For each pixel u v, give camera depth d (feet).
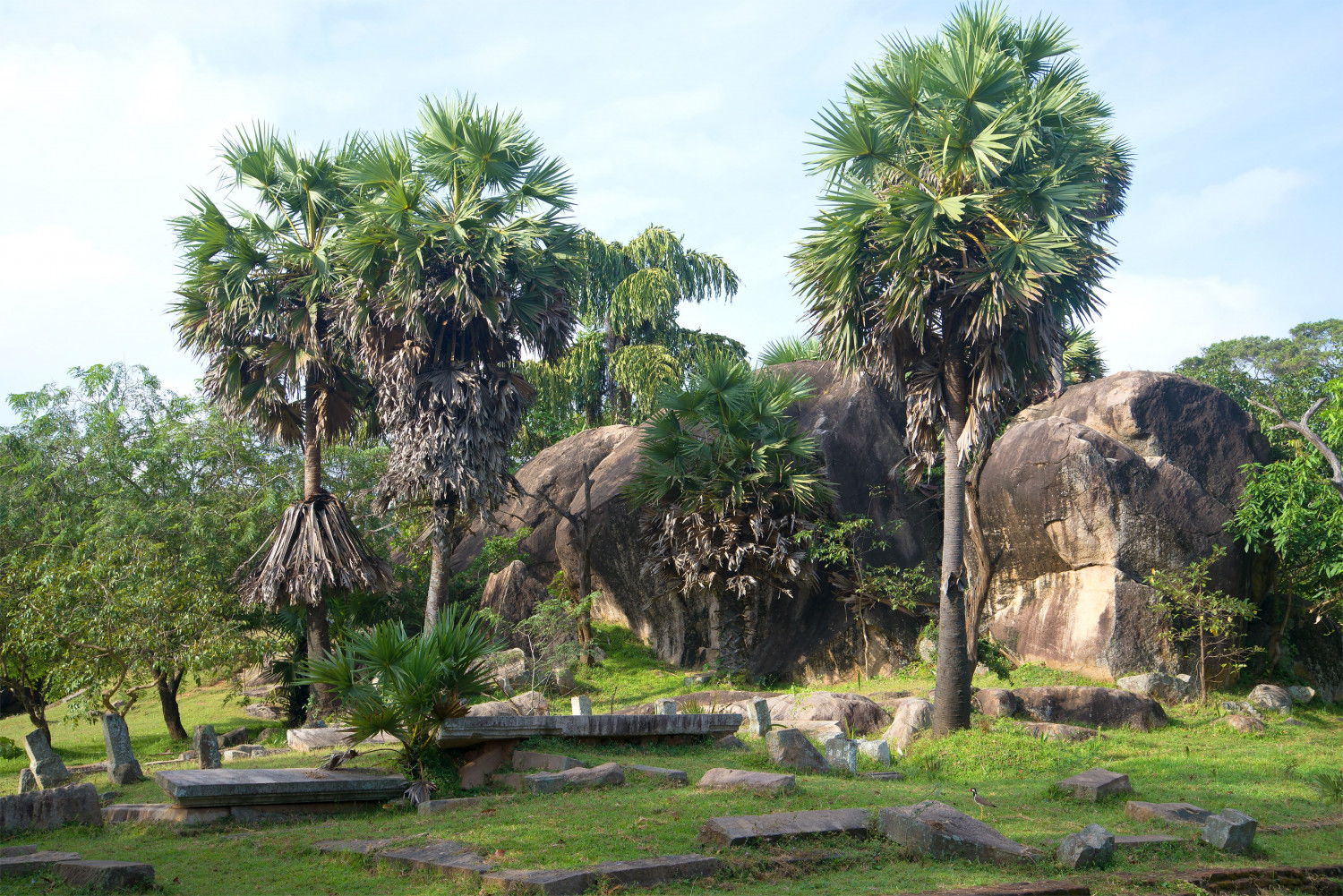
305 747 45.34
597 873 18.19
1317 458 55.21
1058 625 57.41
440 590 58.34
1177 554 56.29
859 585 63.67
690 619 70.18
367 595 68.85
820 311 48.24
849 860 20.54
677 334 108.37
